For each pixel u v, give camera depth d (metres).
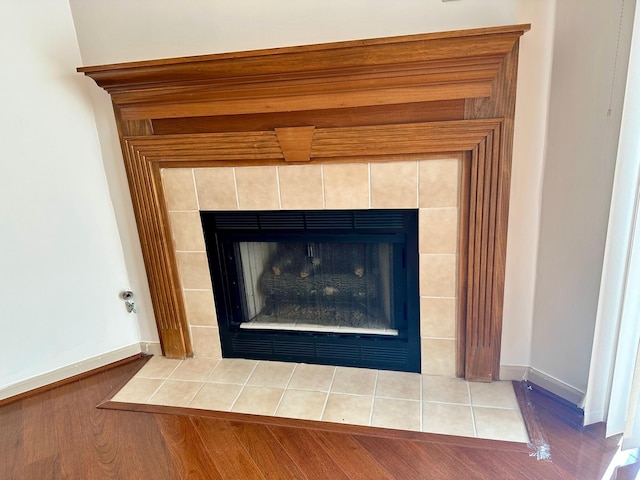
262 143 1.83
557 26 1.51
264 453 1.64
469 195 1.72
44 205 2.01
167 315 2.24
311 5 1.67
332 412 1.83
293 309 2.28
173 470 1.59
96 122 2.05
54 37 1.90
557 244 1.70
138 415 1.90
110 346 2.30
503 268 1.79
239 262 2.20
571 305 1.71
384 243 1.96
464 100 1.61
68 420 1.89
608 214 1.51
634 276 1.41
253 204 1.97
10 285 1.99
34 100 1.91
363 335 2.11
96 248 2.17
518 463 1.52
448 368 2.01
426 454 1.59
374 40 1.48
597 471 1.48
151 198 2.04
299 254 2.15
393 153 1.73
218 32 1.79
